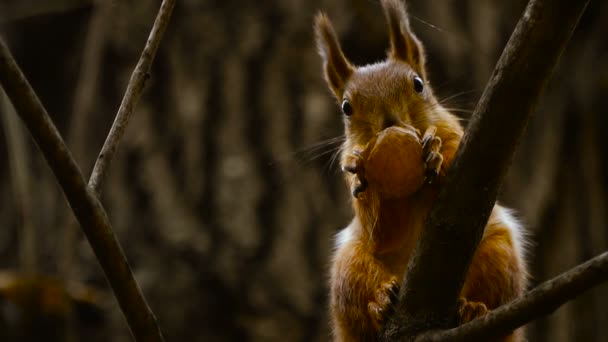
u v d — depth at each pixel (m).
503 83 4.82
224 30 12.31
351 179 6.91
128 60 12.52
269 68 12.12
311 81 12.02
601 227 12.52
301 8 12.21
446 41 12.26
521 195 12.38
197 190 11.87
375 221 6.34
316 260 11.52
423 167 5.59
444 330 5.14
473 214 5.03
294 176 11.77
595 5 13.49
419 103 7.03
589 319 12.30
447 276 5.12
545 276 12.34
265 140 11.92
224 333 11.42
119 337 11.55
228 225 11.66
